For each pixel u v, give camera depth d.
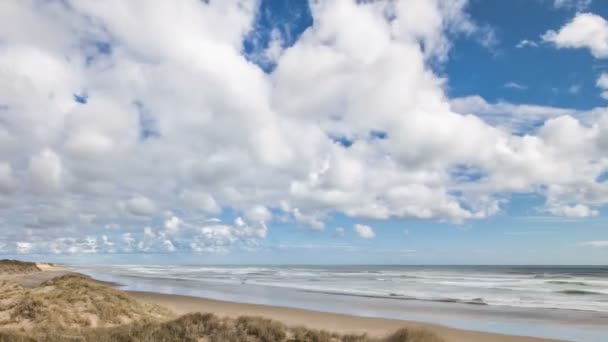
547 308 30.61
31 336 13.73
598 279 74.94
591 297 39.47
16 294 20.94
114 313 18.86
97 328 16.11
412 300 35.97
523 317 26.27
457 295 41.47
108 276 76.94
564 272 120.94
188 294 39.78
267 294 41.16
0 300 19.84
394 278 80.44
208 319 16.12
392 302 34.28
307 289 48.00
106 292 21.72
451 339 18.66
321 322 22.88
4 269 74.38
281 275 92.62
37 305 17.77
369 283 61.94
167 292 41.84
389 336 16.47
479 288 51.47
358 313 27.36
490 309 29.88
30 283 43.50
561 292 45.09
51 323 16.20
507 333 20.98
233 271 119.88
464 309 29.88
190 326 15.22
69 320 17.02
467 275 97.88
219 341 13.95
